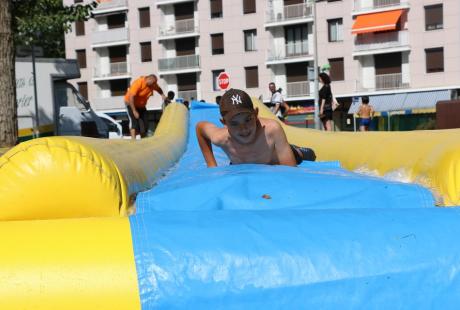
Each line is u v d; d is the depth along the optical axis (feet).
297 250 6.11
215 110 38.24
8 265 5.77
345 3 128.67
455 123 29.55
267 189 8.93
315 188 8.95
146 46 150.00
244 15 138.00
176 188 9.08
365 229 6.34
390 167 11.64
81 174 7.48
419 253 6.12
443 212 6.69
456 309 5.95
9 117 28.91
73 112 53.31
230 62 140.67
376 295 5.96
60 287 5.69
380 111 125.49
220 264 5.98
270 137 12.57
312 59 131.75
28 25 45.88
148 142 15.12
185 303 5.80
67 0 154.61
